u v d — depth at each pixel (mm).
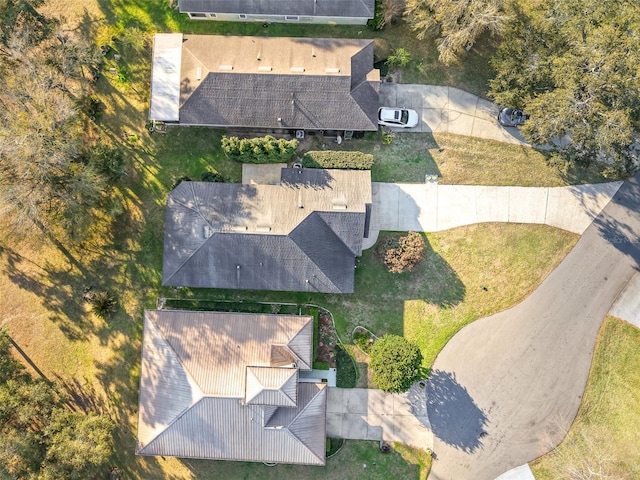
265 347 36062
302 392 36250
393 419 39625
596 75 32781
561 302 40094
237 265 37250
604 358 39812
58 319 40250
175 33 39812
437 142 40469
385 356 35750
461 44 37969
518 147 40531
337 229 37281
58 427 34719
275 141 37125
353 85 37594
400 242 38344
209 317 36969
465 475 39500
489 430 39625
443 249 40281
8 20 34219
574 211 40438
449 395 39688
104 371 39938
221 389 34969
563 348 39875
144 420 36500
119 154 37625
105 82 40219
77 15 40438
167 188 40250
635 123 34219
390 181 40281
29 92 34625
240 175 40094
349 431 39562
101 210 40188
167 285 38094
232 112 37750
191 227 36906
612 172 36688
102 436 34781
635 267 40094
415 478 39438
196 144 40250
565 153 36469
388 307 40031
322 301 40062
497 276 40219
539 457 39500
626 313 39938
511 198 40469
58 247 40375
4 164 33062
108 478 39281
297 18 39500
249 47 37781
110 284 40281
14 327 40156
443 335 40000
